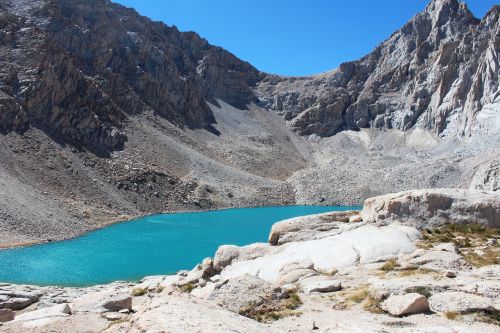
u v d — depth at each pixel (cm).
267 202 11488
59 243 5562
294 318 1616
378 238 2575
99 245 5656
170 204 9538
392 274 2044
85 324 1834
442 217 2773
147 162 10644
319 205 11850
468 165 12112
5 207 5678
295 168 15562
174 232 6938
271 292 1828
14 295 2770
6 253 4772
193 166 11850
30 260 4616
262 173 14100
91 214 7206
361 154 17562
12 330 1764
